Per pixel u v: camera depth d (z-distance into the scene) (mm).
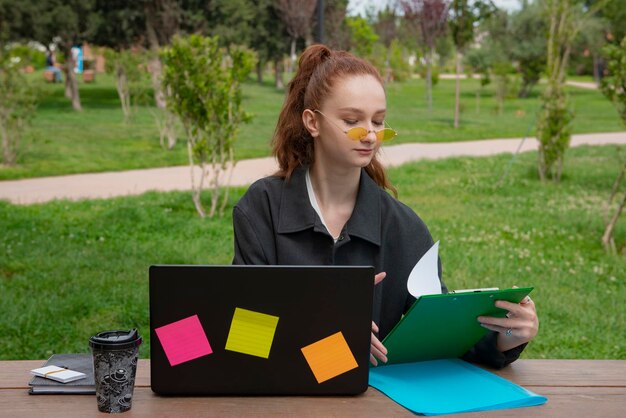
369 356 1820
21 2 25547
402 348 2012
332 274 1773
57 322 4895
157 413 1721
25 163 13500
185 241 7641
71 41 26562
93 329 4832
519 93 38375
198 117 8828
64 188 11242
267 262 2098
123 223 8305
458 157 15070
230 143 8945
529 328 1983
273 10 35250
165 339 1778
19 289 5574
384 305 2156
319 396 1831
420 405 1788
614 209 9938
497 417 1759
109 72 22094
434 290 2033
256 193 2146
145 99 22219
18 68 13172
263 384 1807
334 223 2111
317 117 2037
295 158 2150
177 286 1765
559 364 2182
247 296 1769
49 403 1784
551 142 12000
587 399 1892
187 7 28844
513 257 7059
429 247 2191
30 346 4484
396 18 39969
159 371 1787
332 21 33750
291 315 1779
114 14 27688
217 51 8742
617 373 2100
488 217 9188
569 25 11844
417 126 22922
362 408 1772
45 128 19172
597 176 12883
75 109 25359
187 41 8609
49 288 5645
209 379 1799
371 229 2090
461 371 2053
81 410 1740
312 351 1801
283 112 2189
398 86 41781
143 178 12438
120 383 1713
